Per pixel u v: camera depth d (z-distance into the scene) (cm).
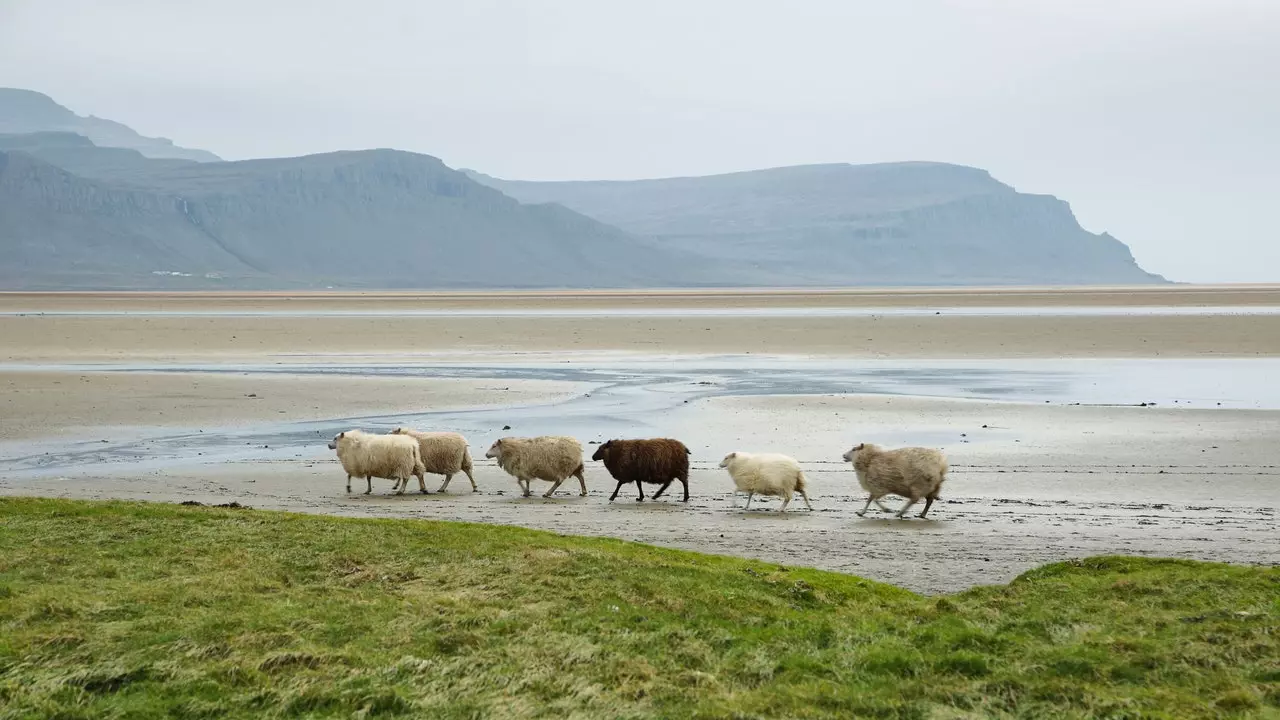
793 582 1806
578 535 2392
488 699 1198
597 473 3497
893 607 1673
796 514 2764
